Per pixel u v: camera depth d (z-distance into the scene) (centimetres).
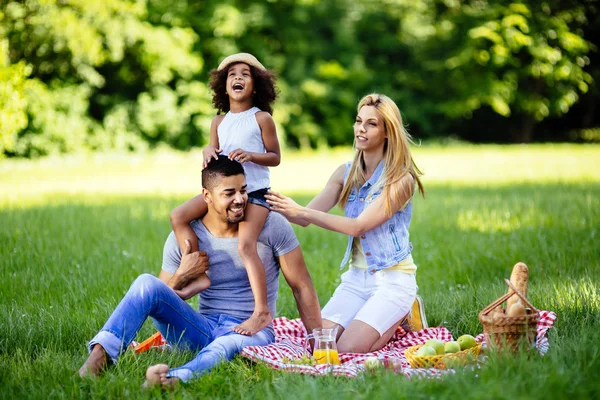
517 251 709
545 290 554
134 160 2402
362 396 337
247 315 442
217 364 391
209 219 439
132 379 377
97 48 2294
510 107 3186
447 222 938
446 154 2525
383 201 455
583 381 341
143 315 398
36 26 2231
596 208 948
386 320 455
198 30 2720
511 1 2956
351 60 2955
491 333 389
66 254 731
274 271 449
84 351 451
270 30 2875
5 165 2145
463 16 3027
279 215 447
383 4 3053
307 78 2833
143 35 2480
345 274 492
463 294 568
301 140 2845
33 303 548
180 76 2719
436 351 402
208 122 2670
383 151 476
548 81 2980
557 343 418
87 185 1550
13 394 369
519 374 343
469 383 342
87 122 2506
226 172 416
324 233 905
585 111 3284
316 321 454
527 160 2116
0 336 464
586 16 3069
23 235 820
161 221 965
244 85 471
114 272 651
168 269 444
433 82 3114
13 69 1661
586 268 626
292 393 352
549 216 893
